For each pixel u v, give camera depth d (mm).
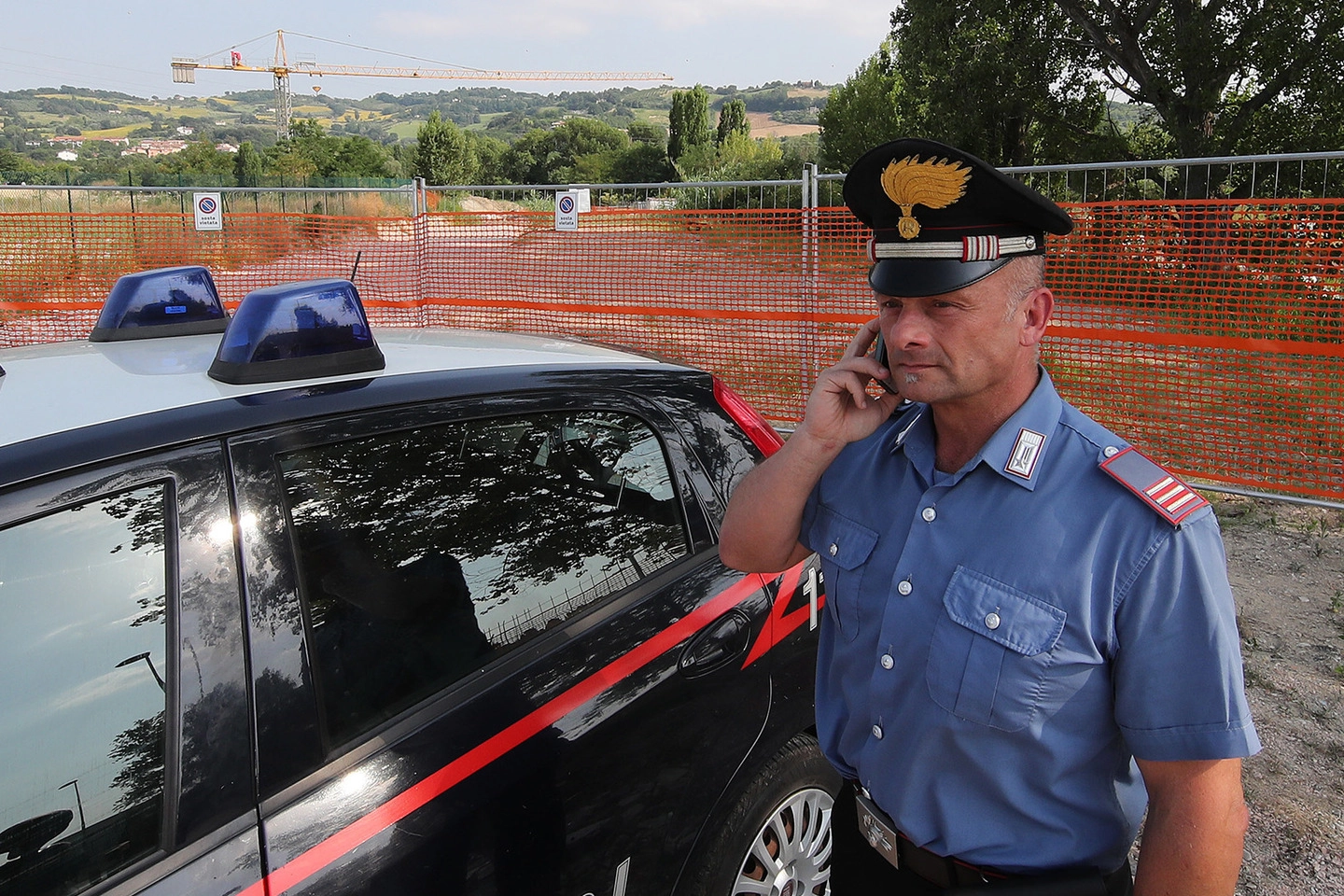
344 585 1615
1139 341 5922
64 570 1380
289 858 1393
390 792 1519
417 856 1516
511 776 1665
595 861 1784
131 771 1341
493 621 1783
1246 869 2807
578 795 1760
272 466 1606
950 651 1315
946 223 1286
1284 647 4023
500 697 1710
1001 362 1322
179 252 10883
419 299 9133
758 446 2447
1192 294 5883
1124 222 6055
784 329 7230
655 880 1922
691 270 7816
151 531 1454
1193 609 1198
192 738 1387
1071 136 17891
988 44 17828
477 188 8766
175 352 2104
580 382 2131
